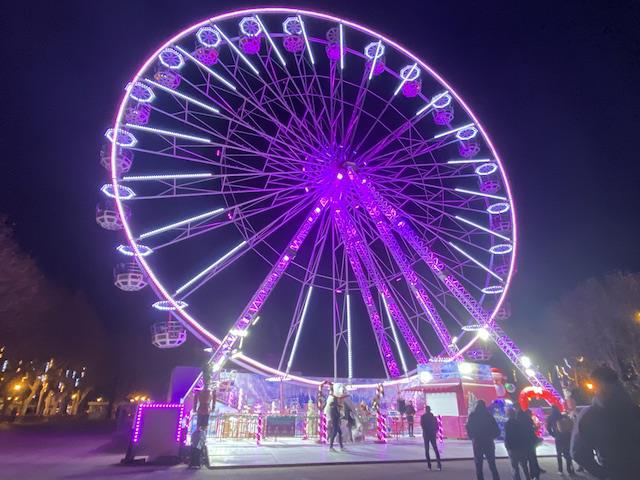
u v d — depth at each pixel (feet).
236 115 82.33
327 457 53.06
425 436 47.42
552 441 75.87
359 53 92.27
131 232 71.61
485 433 35.91
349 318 90.33
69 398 242.99
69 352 184.14
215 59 82.64
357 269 90.17
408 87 93.15
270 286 73.97
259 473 43.29
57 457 56.39
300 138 85.30
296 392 89.97
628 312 156.56
